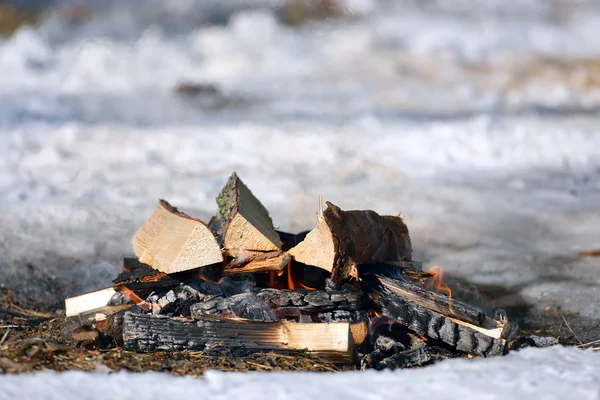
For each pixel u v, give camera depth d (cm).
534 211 1170
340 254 618
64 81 2309
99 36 3180
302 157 1435
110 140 1532
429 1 3644
